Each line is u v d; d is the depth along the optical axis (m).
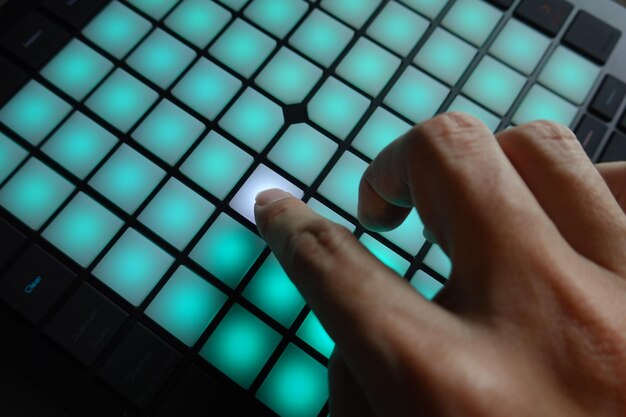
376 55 0.25
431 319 0.13
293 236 0.15
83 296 0.21
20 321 0.21
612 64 0.26
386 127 0.24
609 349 0.13
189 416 0.20
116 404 0.20
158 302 0.21
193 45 0.24
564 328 0.13
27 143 0.22
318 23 0.25
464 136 0.14
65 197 0.22
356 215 0.22
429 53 0.25
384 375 0.13
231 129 0.23
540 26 0.26
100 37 0.24
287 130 0.23
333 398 0.15
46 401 0.20
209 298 0.21
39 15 0.24
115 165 0.22
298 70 0.24
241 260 0.22
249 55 0.24
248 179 0.23
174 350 0.20
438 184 0.14
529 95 0.25
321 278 0.14
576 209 0.15
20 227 0.21
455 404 0.12
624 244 0.15
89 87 0.23
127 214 0.22
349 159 0.23
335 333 0.14
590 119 0.25
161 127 0.23
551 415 0.13
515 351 0.13
